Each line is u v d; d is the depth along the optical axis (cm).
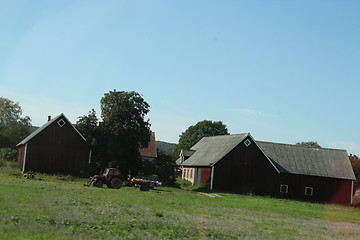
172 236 1414
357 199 5241
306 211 3275
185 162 6247
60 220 1480
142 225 1566
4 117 8894
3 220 1375
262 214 2627
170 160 5338
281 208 3303
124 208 2061
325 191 5400
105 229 1402
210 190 4862
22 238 1158
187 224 1733
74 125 5812
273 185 5231
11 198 2014
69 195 2500
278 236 1670
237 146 5150
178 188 4953
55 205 1909
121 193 3178
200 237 1457
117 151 5094
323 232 1967
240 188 5094
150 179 4966
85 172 5338
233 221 2048
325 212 3319
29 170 5112
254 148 5212
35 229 1274
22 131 8738
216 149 5622
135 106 5272
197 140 10512
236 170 5109
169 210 2248
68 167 5328
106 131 5244
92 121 5388
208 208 2655
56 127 5325
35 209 1698
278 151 5675
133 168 5131
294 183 5319
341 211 3628
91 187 3678
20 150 5903
